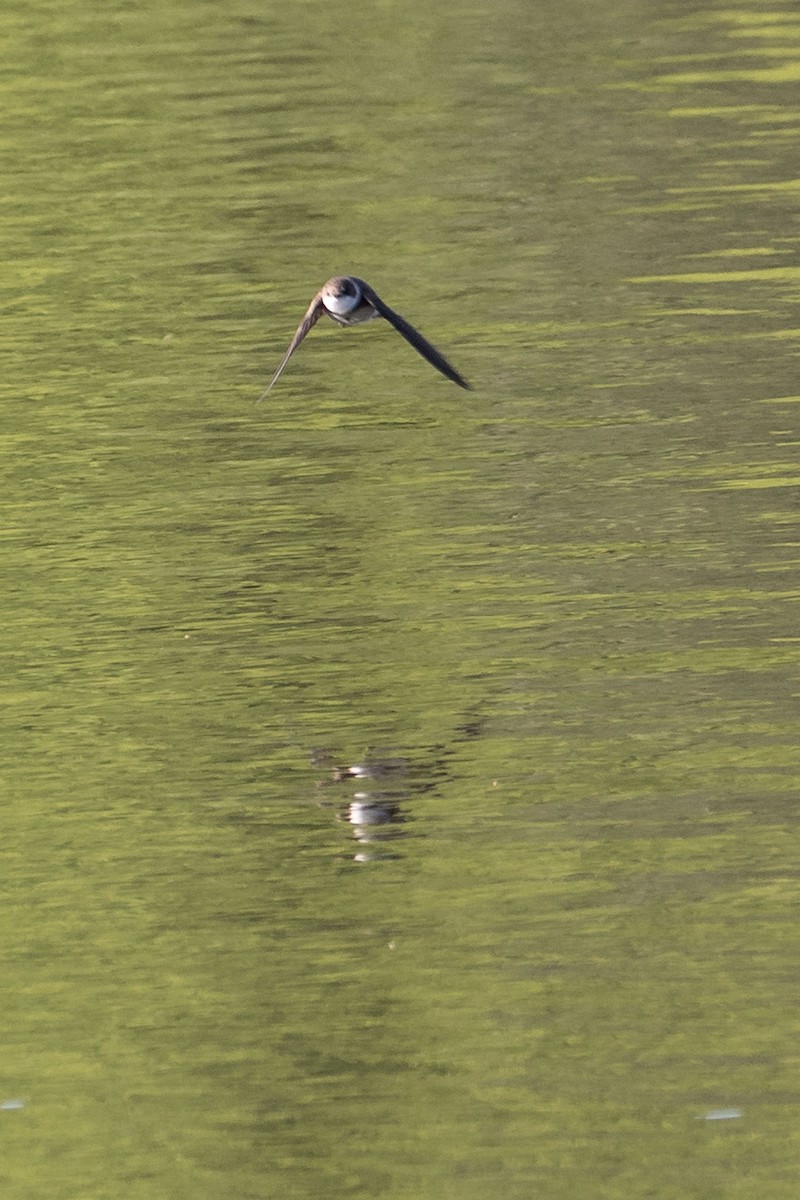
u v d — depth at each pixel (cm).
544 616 1767
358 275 2625
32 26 3741
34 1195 1150
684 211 2764
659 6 3694
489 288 2561
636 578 1819
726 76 3275
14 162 3105
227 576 1894
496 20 3666
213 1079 1234
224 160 3077
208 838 1478
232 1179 1151
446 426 2194
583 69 3375
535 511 1977
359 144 3102
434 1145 1166
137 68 3472
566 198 2845
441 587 1836
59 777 1573
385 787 1522
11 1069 1255
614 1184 1123
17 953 1362
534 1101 1194
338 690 1670
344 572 1881
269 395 2314
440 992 1291
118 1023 1291
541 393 2256
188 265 2708
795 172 2862
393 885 1405
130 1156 1175
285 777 1551
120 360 2434
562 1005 1271
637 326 2411
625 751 1548
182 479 2112
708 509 1945
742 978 1283
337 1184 1141
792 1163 1130
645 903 1361
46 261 2756
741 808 1464
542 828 1459
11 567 1945
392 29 3650
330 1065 1236
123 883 1434
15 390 2367
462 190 2909
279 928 1371
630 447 2097
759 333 2362
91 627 1814
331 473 2103
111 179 3016
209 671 1719
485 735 1588
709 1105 1181
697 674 1652
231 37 3634
